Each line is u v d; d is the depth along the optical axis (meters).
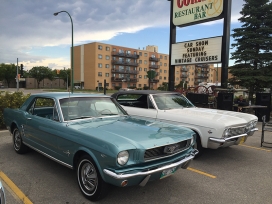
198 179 4.17
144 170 2.97
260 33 12.50
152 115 6.02
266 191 3.73
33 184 3.82
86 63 76.06
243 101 12.16
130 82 84.38
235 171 4.59
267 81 12.01
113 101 4.89
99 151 3.01
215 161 5.20
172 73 14.48
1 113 7.74
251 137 7.65
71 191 3.60
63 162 3.75
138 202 3.31
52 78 85.81
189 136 3.69
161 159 3.24
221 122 4.85
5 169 4.43
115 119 4.25
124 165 2.87
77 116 4.07
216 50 12.05
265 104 11.01
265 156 5.62
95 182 3.23
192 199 3.43
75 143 3.42
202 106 11.80
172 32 14.27
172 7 14.09
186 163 3.60
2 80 88.44
